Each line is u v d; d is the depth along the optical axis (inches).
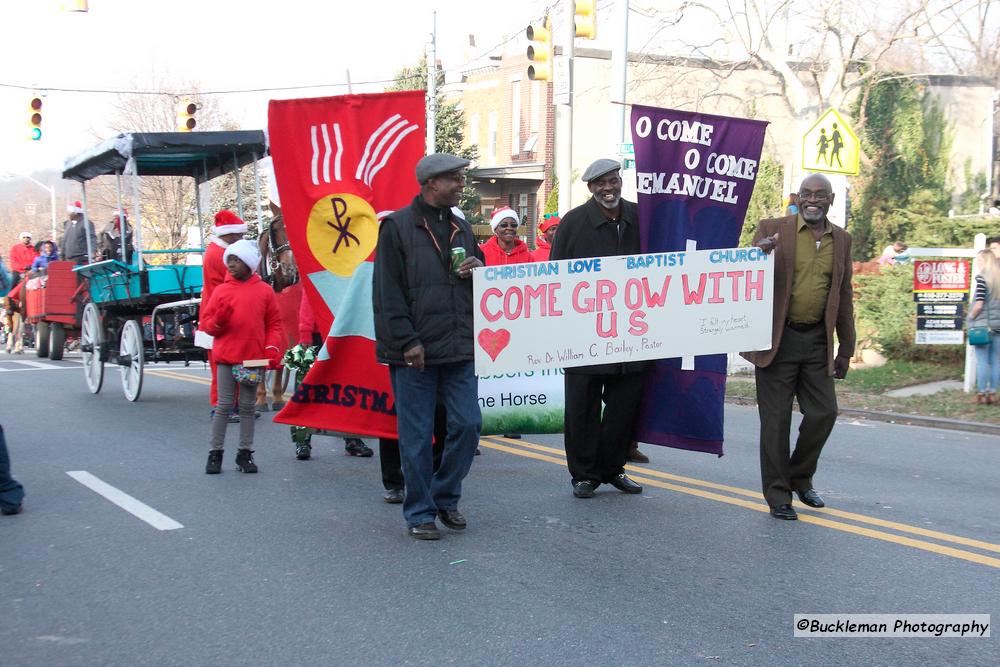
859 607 194.5
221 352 321.7
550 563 222.7
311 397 274.8
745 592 203.0
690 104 1084.5
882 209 1095.0
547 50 631.2
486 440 393.7
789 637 179.0
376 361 268.1
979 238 538.6
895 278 604.7
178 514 269.1
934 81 1152.8
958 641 177.8
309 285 282.7
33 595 202.7
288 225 282.4
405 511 245.1
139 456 354.3
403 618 188.2
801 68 1080.8
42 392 545.0
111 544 239.5
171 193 1453.0
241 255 318.0
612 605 195.2
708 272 262.7
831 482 319.6
